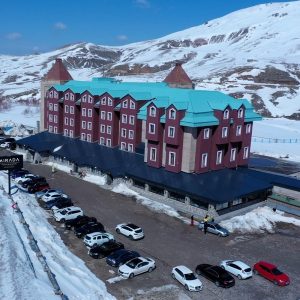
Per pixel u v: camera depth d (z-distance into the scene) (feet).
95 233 157.07
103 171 239.71
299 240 173.37
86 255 149.69
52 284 111.55
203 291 128.36
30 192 218.18
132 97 252.62
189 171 214.28
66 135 306.14
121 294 123.54
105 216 189.37
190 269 142.00
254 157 301.84
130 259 140.46
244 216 193.47
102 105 272.92
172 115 210.79
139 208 201.67
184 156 215.31
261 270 139.95
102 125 275.80
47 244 146.61
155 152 224.94
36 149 281.95
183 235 171.63
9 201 179.93
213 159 221.87
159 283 131.75
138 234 164.45
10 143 322.75
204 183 203.21
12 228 142.20
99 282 128.47
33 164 281.13
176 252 155.22
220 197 186.09
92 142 284.41
